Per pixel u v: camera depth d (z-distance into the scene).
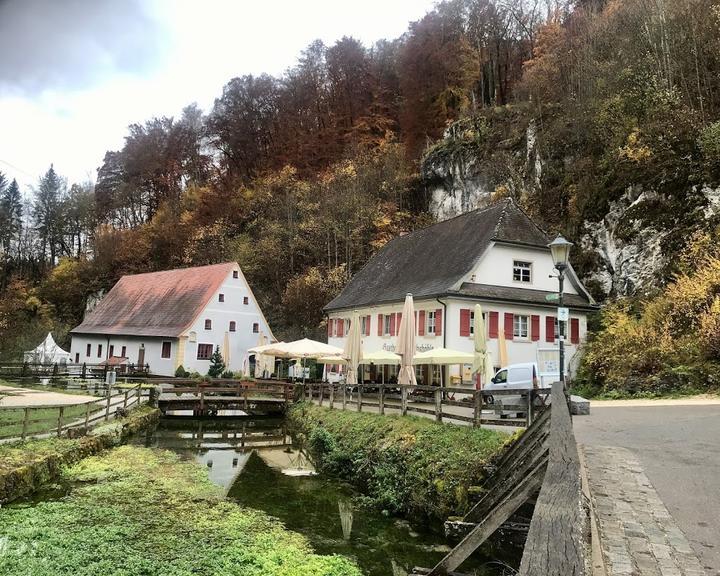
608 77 39.88
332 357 29.61
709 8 34.69
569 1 54.22
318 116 70.88
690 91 34.66
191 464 17.12
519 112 47.78
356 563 9.51
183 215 68.62
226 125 74.75
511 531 8.77
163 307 48.97
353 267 51.75
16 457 13.04
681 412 16.16
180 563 8.97
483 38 59.88
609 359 25.91
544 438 8.62
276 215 60.00
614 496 7.46
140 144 79.56
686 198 29.70
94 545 9.43
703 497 7.39
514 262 30.03
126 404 23.78
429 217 51.94
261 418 29.84
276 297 55.22
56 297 69.31
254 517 11.98
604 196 34.84
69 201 84.19
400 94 65.88
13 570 8.04
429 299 28.97
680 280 25.88
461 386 27.22
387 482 13.35
